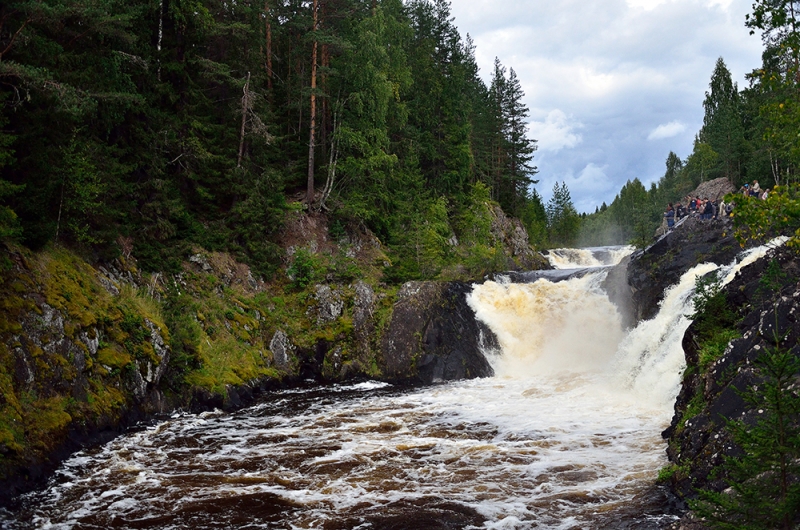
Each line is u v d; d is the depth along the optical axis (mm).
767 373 8328
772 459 7793
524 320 32719
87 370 18641
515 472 15359
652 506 12734
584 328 31078
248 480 15195
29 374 16359
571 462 15883
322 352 30734
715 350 15383
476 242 49344
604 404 22250
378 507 13297
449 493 14047
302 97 38438
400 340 30984
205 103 31953
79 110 18969
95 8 21234
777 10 11625
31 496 13969
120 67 26281
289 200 38656
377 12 40031
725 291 17922
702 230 28453
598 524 12078
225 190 32188
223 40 37031
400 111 43750
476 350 31266
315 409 23547
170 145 29266
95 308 20156
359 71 38500
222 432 19938
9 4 17906
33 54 20797
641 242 35406
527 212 87188
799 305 13016
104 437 18328
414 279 35281
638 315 28531
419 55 52562
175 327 23828
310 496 14070
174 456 17172
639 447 16844
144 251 25859
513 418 20906
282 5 42156
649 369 23188
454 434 19250
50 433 16062
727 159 68938
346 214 38000
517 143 76250
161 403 21750
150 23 30703
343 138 38500
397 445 18156
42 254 19547
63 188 20984
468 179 61844
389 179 43219
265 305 31031
